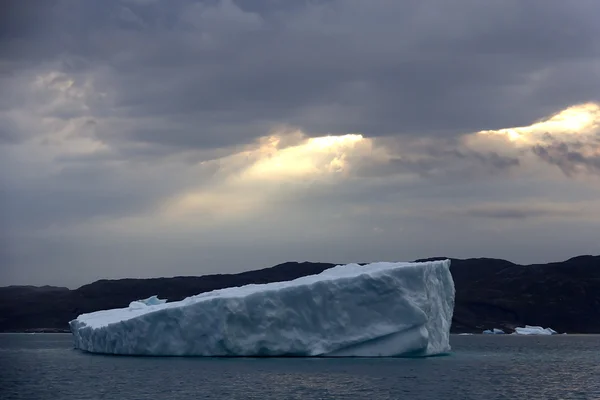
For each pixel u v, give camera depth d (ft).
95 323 263.90
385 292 205.46
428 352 218.79
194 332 210.38
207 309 207.51
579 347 414.21
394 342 206.49
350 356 206.80
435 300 225.15
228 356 213.05
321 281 206.69
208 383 175.01
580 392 174.19
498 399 160.15
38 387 176.86
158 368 203.62
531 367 243.40
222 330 202.80
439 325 229.25
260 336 205.05
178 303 236.43
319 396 157.99
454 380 187.01
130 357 238.48
